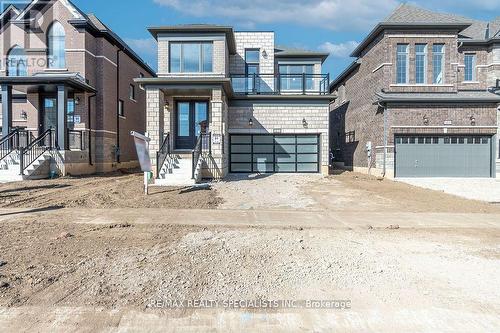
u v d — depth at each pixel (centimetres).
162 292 473
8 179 1606
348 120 2741
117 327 386
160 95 1789
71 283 495
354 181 1783
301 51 2441
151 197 1228
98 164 2233
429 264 591
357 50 2456
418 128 2011
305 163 2131
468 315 420
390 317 415
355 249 672
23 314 411
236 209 1070
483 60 2323
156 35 2009
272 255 630
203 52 1984
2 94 1886
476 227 866
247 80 2130
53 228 809
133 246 675
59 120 1891
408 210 1080
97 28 2216
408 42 2080
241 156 2120
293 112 2100
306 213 1023
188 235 762
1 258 590
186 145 2022
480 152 2055
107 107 2300
